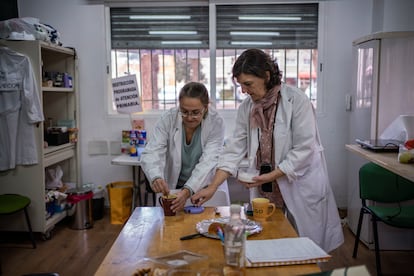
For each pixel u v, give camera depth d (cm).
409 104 316
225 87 427
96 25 417
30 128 333
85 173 435
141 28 423
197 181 205
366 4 401
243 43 419
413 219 268
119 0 413
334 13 405
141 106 400
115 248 152
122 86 397
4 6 390
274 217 184
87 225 384
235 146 212
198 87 206
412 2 373
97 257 319
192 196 196
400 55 312
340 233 219
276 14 414
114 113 431
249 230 163
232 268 128
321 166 212
